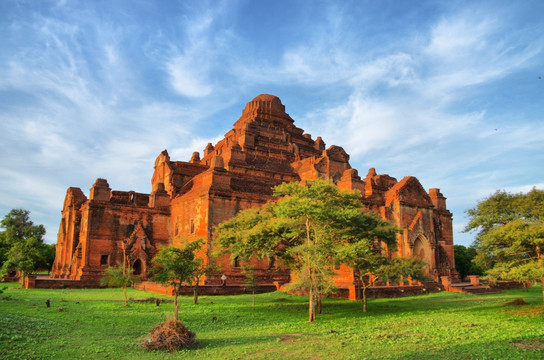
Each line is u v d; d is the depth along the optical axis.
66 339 17.77
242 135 60.66
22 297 32.12
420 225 53.19
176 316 20.11
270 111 68.50
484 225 32.59
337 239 29.16
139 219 51.94
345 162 58.81
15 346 15.84
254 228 28.59
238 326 22.58
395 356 15.12
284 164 61.75
